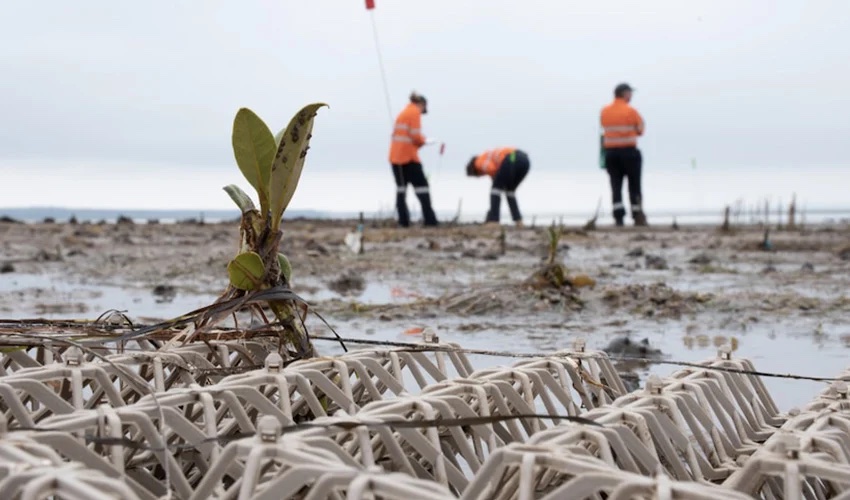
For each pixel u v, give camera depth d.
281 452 2.04
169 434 2.98
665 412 2.88
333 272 13.57
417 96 25.89
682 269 14.23
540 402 4.39
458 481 2.67
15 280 12.22
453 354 3.65
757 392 3.61
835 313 8.92
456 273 13.41
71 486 1.68
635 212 28.59
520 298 9.51
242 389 2.73
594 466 1.96
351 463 2.28
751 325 8.14
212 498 2.51
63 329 3.73
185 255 16.88
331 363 3.16
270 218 3.65
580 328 7.95
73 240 20.58
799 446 2.19
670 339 7.34
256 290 3.61
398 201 26.34
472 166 28.19
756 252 18.48
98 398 3.28
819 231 27.72
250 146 3.56
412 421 2.40
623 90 27.83
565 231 24.91
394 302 9.78
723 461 3.06
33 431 2.17
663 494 1.80
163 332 3.76
